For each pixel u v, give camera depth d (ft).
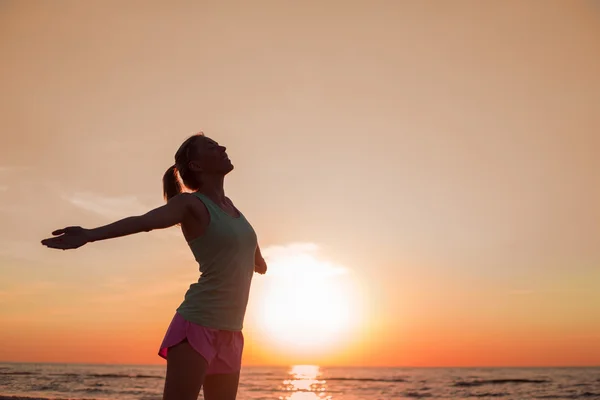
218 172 9.46
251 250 9.19
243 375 305.73
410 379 225.56
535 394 124.06
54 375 163.63
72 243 7.11
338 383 196.34
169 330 8.53
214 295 8.61
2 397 41.86
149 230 8.07
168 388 8.34
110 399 76.38
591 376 224.53
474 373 297.33
